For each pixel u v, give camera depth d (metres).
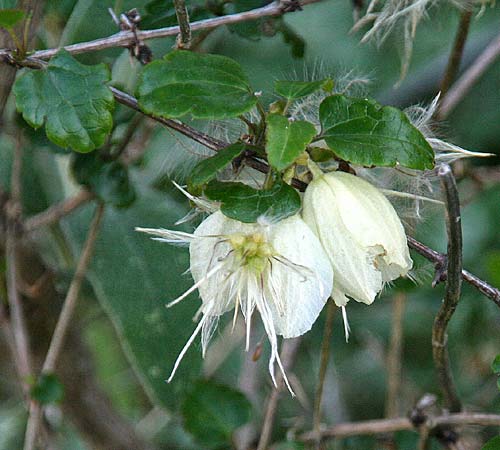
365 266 0.55
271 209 0.54
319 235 0.55
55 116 0.57
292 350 0.75
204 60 0.55
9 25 0.56
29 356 0.73
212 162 0.54
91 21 0.68
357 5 0.68
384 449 0.75
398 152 0.55
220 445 0.71
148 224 0.72
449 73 0.70
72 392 0.77
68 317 0.71
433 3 0.66
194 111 0.55
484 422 0.65
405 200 0.59
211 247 0.55
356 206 0.55
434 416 0.67
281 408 0.80
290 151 0.53
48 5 0.68
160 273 0.71
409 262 0.55
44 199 0.75
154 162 0.72
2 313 0.75
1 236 0.72
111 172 0.68
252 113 0.58
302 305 0.54
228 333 0.79
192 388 0.71
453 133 0.80
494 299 0.57
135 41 0.60
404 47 0.67
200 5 0.66
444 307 0.58
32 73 0.57
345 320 0.55
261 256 0.54
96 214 0.70
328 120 0.55
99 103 0.57
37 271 0.74
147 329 0.71
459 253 0.56
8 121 0.71
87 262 0.70
